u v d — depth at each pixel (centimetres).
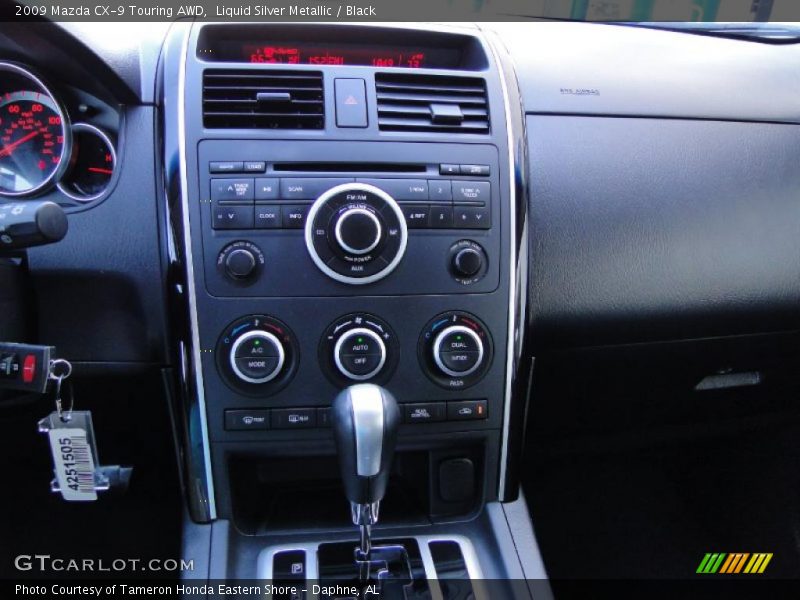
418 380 97
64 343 105
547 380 131
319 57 109
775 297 128
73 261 103
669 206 121
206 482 97
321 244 94
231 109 97
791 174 128
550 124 119
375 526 102
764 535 166
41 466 139
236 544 97
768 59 134
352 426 76
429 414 98
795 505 166
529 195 106
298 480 114
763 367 142
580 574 155
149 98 104
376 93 100
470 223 98
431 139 99
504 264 99
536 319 119
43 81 102
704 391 144
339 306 95
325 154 96
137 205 103
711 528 168
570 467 172
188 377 94
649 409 145
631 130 122
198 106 96
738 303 127
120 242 103
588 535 164
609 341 124
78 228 103
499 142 101
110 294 104
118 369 107
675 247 122
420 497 108
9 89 106
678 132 123
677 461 174
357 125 98
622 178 120
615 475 172
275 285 94
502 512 103
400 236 95
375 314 95
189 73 98
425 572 96
